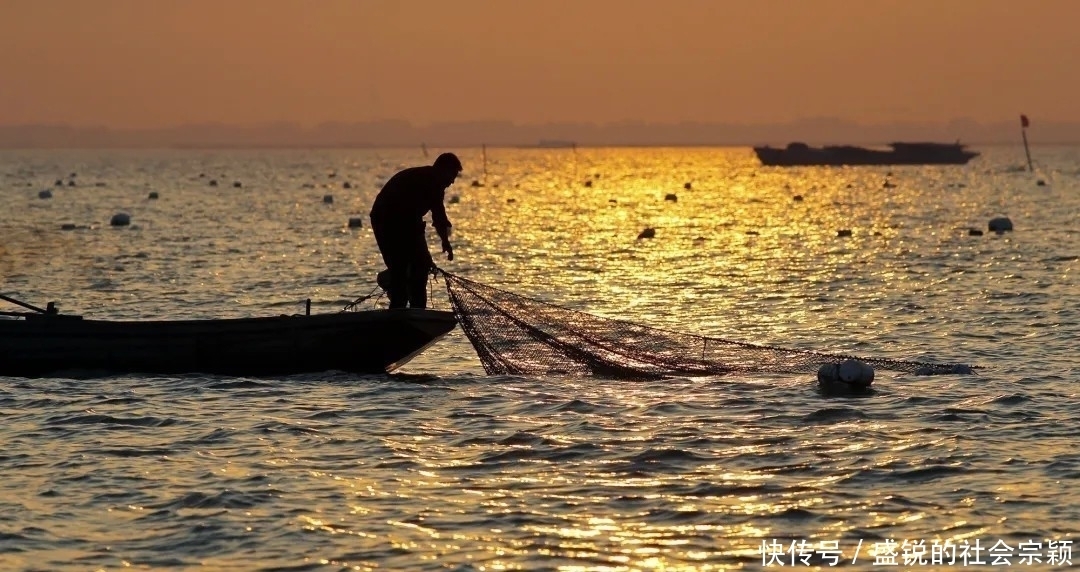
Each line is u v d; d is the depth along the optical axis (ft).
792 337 256.93
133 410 173.99
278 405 177.88
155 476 140.56
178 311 304.30
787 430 162.20
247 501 130.93
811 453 150.10
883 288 342.64
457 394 186.60
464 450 152.46
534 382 197.16
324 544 117.80
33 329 197.67
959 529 121.80
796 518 125.49
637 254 471.62
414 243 199.82
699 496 132.77
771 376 199.31
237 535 120.37
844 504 129.70
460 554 115.14
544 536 120.06
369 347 199.00
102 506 129.59
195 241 523.70
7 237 542.16
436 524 123.65
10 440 157.58
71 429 163.22
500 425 165.27
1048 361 221.66
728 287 350.64
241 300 324.60
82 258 436.76
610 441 156.25
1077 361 221.25
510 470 143.23
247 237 549.95
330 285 358.64
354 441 156.97
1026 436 158.51
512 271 407.85
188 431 162.20
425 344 199.52
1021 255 444.14
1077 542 117.60
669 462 146.41
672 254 470.80
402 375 202.59
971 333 258.37
